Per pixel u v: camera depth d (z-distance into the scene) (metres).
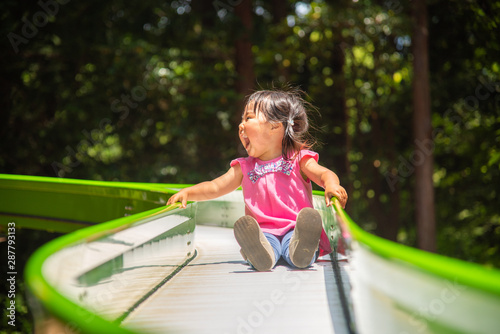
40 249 1.76
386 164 19.20
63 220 6.28
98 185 5.92
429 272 1.42
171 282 3.06
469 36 16.16
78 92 15.35
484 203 17.27
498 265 17.14
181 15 15.01
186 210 3.77
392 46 17.42
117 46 14.62
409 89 17.89
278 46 16.02
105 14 14.49
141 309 2.49
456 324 1.32
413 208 20.20
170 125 16.78
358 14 15.02
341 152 17.47
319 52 16.97
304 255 3.21
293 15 16.08
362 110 20.05
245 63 15.38
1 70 13.75
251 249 3.22
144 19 14.98
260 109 3.74
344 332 2.10
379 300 1.74
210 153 17.19
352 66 18.80
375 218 19.67
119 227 2.40
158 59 15.67
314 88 17.89
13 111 14.56
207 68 16.23
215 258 3.93
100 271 2.16
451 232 18.75
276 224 3.59
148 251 2.81
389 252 1.66
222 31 14.91
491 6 14.53
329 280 2.97
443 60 16.81
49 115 15.03
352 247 2.15
